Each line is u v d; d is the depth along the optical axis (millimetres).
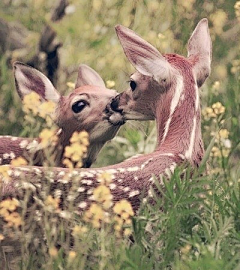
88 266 10953
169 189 11305
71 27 16750
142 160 12023
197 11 17594
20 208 11367
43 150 13734
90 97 13836
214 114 14359
